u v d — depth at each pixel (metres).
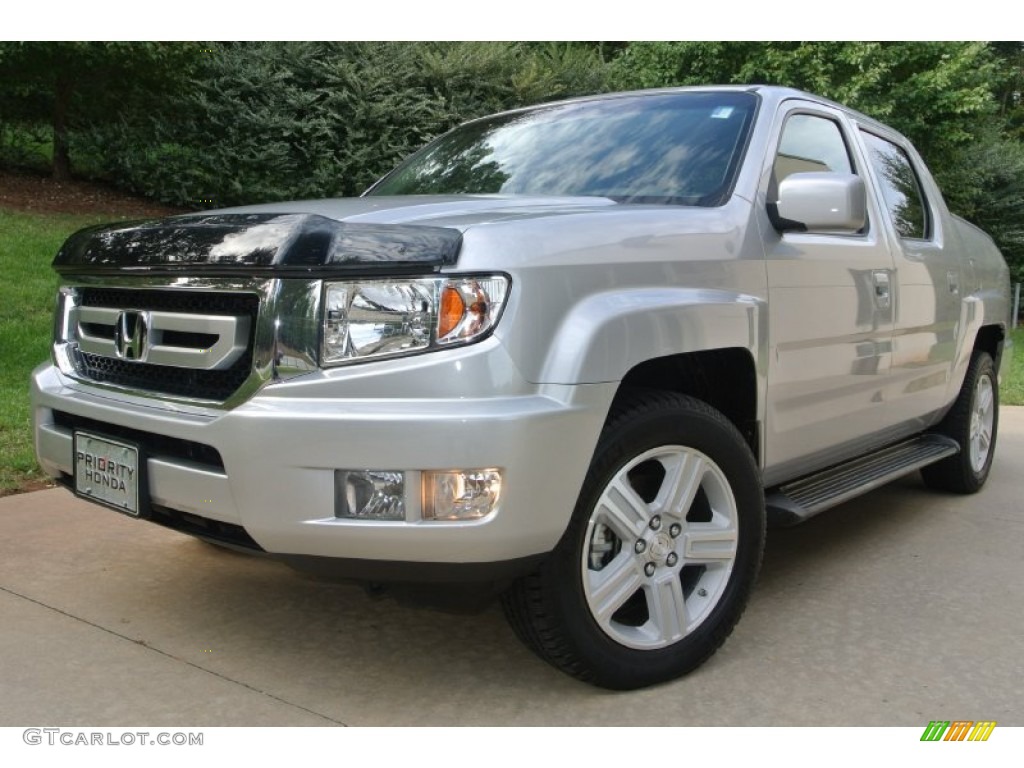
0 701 2.58
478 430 2.23
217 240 2.44
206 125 11.94
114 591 3.39
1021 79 23.78
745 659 2.95
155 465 2.58
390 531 2.26
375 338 2.32
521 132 3.82
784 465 3.33
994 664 2.93
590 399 2.39
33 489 4.62
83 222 10.48
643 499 2.82
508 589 2.49
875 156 4.19
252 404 2.36
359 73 12.04
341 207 2.86
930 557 4.00
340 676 2.78
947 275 4.47
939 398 4.54
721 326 2.79
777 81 14.66
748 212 3.06
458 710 2.58
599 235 2.56
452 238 2.32
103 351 2.85
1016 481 5.48
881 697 2.70
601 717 2.56
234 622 3.15
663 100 3.63
